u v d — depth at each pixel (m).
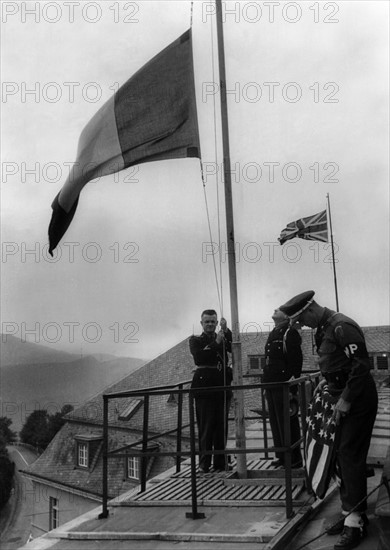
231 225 6.91
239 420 6.73
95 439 27.09
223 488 6.47
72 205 8.21
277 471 6.59
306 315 4.76
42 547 5.19
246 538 4.78
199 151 7.55
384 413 10.43
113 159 7.76
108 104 7.72
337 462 4.54
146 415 6.84
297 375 6.88
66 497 27.62
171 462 23.05
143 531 5.30
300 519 5.01
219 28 7.26
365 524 4.38
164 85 7.56
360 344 4.46
